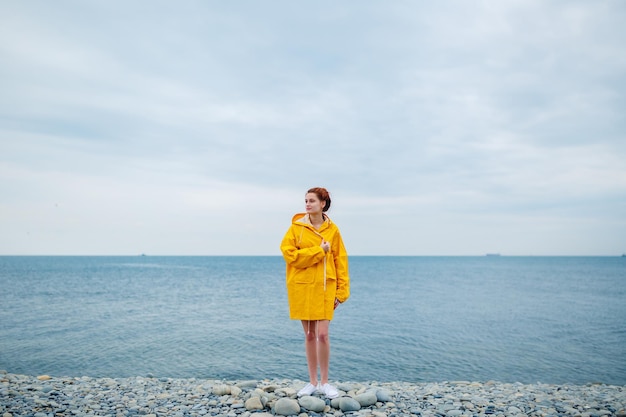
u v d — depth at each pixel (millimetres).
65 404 5340
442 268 117438
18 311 22797
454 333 17422
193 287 42938
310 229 4855
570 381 10883
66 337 15586
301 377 10773
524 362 12758
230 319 20734
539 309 26281
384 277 68812
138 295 33219
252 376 10812
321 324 4938
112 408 5199
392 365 12156
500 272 91688
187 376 10750
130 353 13133
